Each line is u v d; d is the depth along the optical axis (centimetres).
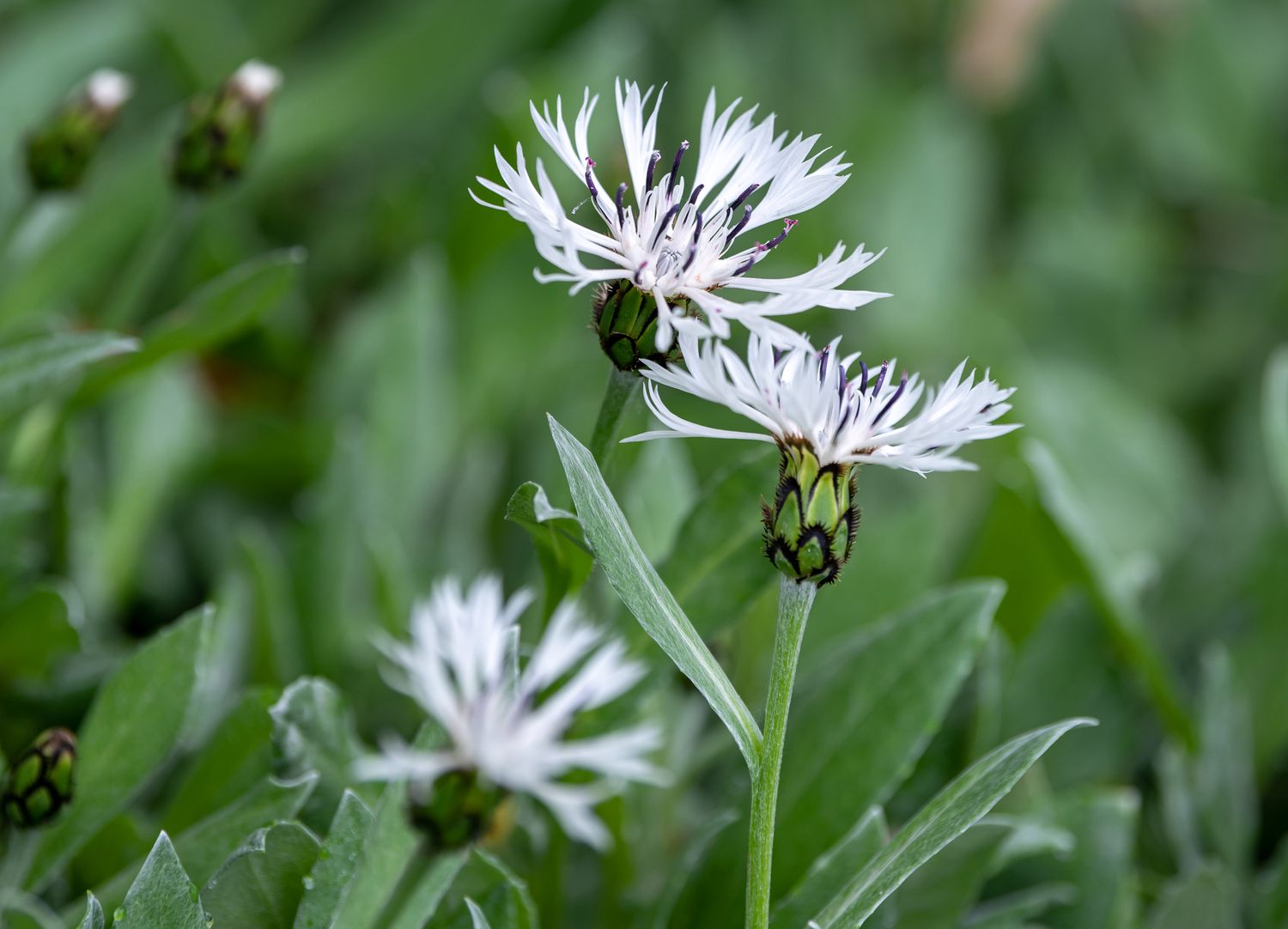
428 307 90
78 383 78
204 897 63
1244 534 92
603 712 69
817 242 117
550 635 68
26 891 67
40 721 74
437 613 69
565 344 106
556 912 72
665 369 60
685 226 62
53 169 81
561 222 60
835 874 67
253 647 76
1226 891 71
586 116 61
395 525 87
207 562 95
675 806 75
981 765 62
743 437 61
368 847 65
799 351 60
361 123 120
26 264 90
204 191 79
